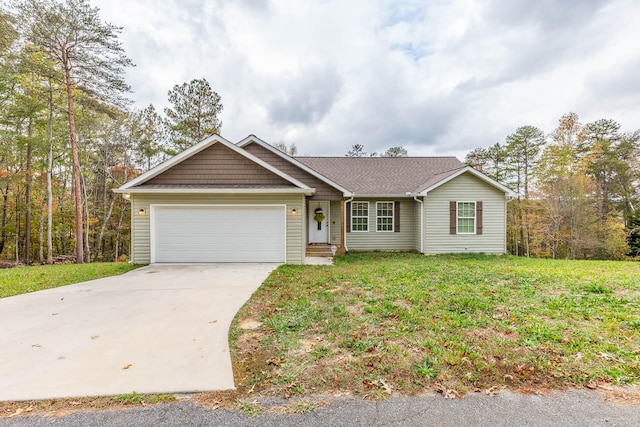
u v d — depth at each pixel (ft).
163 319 14.32
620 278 21.22
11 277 24.57
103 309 15.88
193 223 30.78
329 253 36.94
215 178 31.83
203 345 11.41
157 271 26.53
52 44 39.52
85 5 39.50
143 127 65.10
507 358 9.96
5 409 7.76
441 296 17.29
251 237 31.07
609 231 58.34
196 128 62.28
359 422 7.14
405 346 10.94
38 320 14.24
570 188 56.95
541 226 59.72
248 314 14.94
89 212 68.23
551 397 8.08
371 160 51.90
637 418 7.25
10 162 51.49
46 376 9.25
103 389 8.56
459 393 8.25
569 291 18.13
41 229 53.88
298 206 30.96
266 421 7.22
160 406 7.85
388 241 42.50
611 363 9.64
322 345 11.14
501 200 39.52
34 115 46.57
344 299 17.04
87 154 57.93
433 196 39.17
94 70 42.22
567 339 11.28
